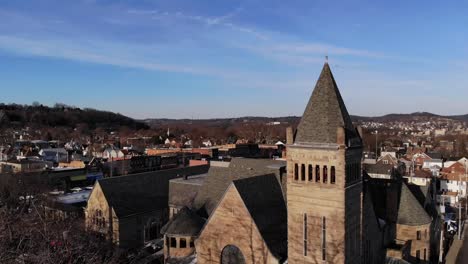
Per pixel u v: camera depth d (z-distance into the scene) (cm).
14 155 18912
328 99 4097
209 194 6397
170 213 7638
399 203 6078
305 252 4141
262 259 4338
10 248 3509
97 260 4459
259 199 4684
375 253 5153
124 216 7075
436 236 7250
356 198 4225
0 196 8238
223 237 4644
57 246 3850
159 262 6209
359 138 4284
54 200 8562
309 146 4062
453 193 14238
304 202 4125
